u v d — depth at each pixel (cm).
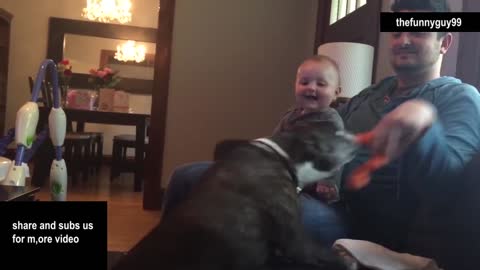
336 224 115
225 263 68
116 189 409
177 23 339
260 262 73
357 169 95
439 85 119
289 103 349
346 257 89
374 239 115
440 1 122
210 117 343
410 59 123
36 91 132
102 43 622
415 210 109
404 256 94
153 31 629
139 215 310
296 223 78
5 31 554
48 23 611
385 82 139
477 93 114
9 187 123
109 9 578
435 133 94
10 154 202
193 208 72
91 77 513
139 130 412
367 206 119
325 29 319
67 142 415
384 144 89
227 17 342
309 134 84
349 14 269
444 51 127
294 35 348
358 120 131
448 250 92
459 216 92
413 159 97
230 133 345
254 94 346
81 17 618
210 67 342
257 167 78
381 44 217
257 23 345
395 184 113
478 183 90
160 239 69
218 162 82
